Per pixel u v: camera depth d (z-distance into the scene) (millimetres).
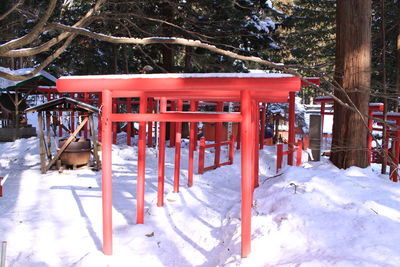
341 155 7051
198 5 12984
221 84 3506
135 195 6812
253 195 5684
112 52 16656
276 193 5020
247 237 3580
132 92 4734
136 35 11930
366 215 3797
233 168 9688
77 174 8789
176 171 6996
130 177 8492
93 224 5086
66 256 4043
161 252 4258
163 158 6016
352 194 4633
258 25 13227
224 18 12461
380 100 14672
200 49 12648
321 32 17031
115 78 3746
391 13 14094
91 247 4281
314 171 5965
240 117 3660
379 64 13547
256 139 6543
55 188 7309
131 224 5148
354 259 2830
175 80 3582
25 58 21453
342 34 6988
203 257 4137
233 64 14188
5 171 9047
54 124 11359
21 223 5027
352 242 3217
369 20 6910
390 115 8750
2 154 11258
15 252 4055
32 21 11219
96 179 8266
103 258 3969
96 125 18125
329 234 3488
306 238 3525
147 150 11891
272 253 3449
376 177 6172
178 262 4016
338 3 7145
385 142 7836
